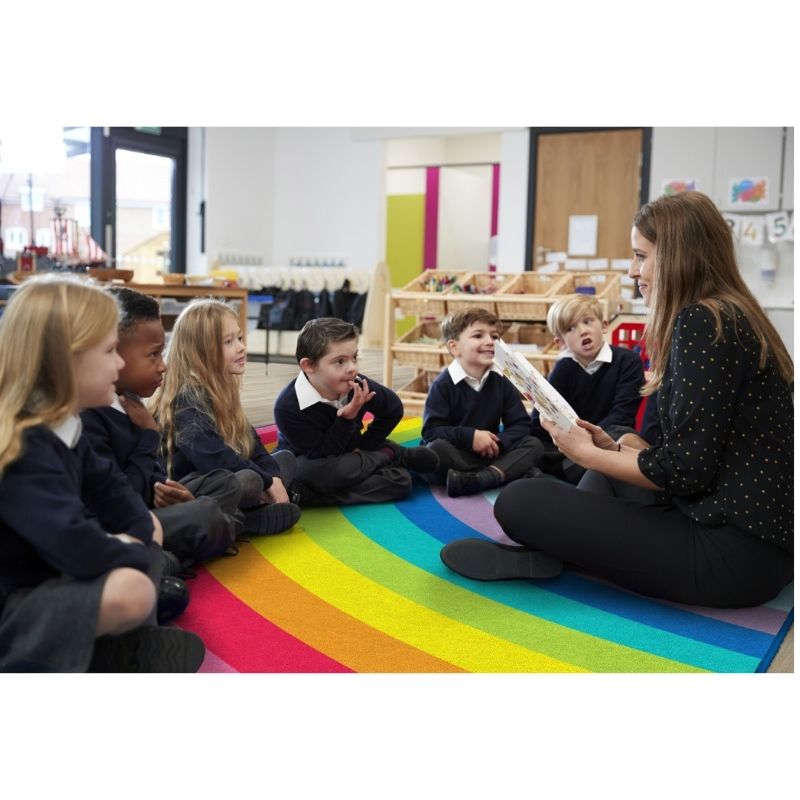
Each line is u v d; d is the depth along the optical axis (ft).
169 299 15.44
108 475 4.07
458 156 31.04
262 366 19.38
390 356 12.86
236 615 4.62
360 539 6.12
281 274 21.91
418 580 5.26
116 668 3.71
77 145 24.20
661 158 22.54
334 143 28.14
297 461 6.95
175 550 5.03
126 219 25.21
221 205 27.20
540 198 24.39
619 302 13.03
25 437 3.43
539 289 13.70
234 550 5.76
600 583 5.28
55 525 3.34
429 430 8.00
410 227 31.63
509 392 8.25
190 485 5.50
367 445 7.53
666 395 4.75
